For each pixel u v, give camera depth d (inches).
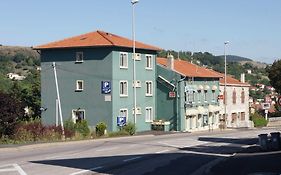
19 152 964.6
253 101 4200.3
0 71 4338.1
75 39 2174.0
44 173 636.1
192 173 684.7
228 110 3011.8
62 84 2143.2
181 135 1829.5
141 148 1130.0
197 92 2559.1
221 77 2842.0
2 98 1178.6
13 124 1206.9
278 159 869.8
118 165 762.8
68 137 1469.0
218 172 692.7
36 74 2559.1
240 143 1371.8
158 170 716.0
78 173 647.8
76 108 2112.5
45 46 2149.4
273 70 3575.3
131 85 2171.5
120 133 1808.6
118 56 2091.5
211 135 1828.2
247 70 6023.6
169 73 2362.2
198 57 5940.0
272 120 3405.5
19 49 5821.9
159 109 2385.6
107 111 2057.1
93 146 1166.3
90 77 2087.8
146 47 2265.0
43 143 1168.2
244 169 722.8
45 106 2171.5
